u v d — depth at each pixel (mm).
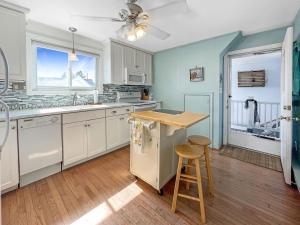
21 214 1551
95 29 2758
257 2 1943
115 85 3801
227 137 3516
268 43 2826
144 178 1988
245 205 1692
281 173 2330
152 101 4016
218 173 2342
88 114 2633
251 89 3648
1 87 2232
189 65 3572
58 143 2277
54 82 2885
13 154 1851
